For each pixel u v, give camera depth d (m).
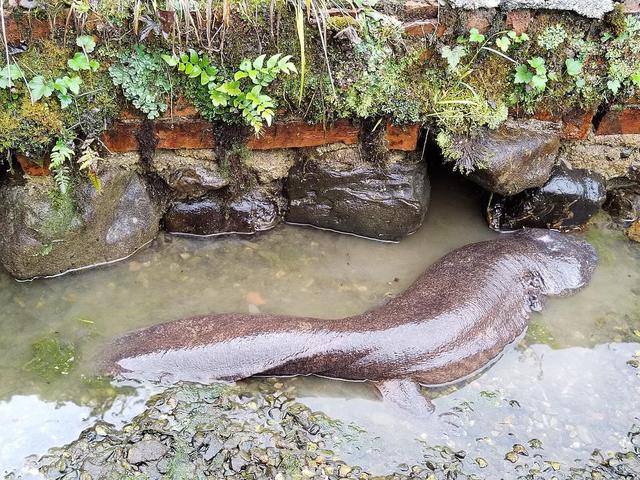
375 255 1.19
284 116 1.06
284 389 0.95
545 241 1.20
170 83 0.98
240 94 0.98
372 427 0.91
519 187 1.15
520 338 1.06
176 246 1.15
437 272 1.12
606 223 1.27
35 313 1.02
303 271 1.14
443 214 1.27
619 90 1.11
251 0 0.94
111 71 0.95
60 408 0.89
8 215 1.01
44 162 0.98
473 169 1.10
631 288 1.16
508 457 0.88
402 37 1.00
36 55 0.90
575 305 1.12
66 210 1.01
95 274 1.09
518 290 1.11
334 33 0.98
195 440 0.86
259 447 0.86
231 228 1.18
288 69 0.99
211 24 0.94
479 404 0.96
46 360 0.95
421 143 1.14
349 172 1.13
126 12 0.91
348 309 1.08
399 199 1.15
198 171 1.10
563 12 1.02
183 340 0.97
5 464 0.82
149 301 1.06
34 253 1.02
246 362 0.95
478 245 1.18
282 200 1.19
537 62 1.04
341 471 0.84
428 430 0.91
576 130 1.16
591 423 0.94
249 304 1.07
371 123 1.08
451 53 1.01
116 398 0.91
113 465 0.82
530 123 1.13
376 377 0.97
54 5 0.88
